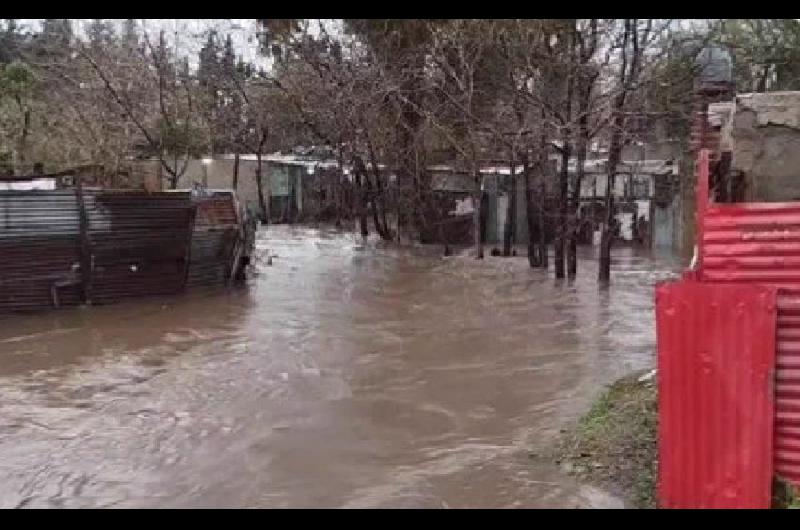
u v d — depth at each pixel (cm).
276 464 754
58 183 1655
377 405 938
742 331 519
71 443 822
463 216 2694
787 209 545
